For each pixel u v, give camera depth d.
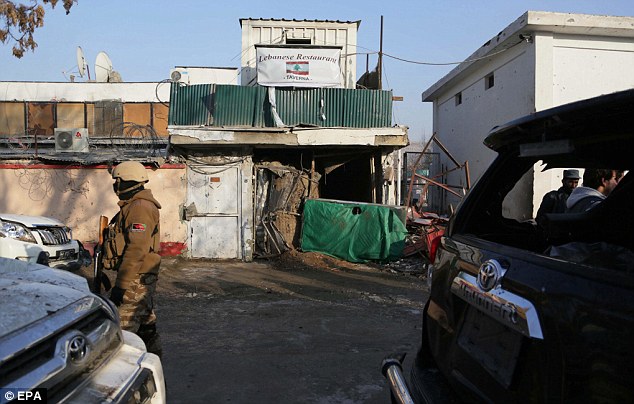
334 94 10.97
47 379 1.70
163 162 10.98
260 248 11.27
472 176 14.71
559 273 1.59
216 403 3.72
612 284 1.40
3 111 17.19
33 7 9.45
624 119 1.80
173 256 10.92
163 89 18.81
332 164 11.94
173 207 10.98
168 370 4.37
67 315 1.98
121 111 17.67
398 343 5.18
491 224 2.73
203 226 11.04
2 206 10.69
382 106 11.00
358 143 10.66
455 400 2.04
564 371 1.46
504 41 11.62
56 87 18.89
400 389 2.17
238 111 10.86
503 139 2.38
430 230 10.59
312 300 7.24
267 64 11.20
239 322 5.98
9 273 2.37
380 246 10.30
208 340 5.25
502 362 1.76
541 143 2.13
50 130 17.47
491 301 1.83
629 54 11.29
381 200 11.61
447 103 17.27
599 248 1.88
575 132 2.00
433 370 2.36
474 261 2.09
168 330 5.63
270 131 10.54
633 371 1.26
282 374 4.30
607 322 1.36
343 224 10.55
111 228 3.68
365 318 6.19
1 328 1.67
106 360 2.18
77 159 10.70
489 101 13.49
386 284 8.51
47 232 7.37
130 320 3.45
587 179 3.69
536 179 9.46
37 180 10.74
